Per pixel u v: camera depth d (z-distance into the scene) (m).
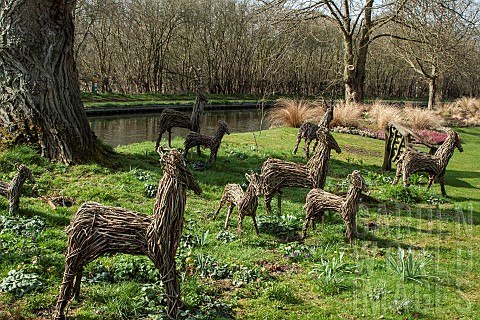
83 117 10.51
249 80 53.84
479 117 31.42
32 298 4.77
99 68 47.62
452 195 10.91
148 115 32.72
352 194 6.91
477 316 5.09
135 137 22.30
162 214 4.33
